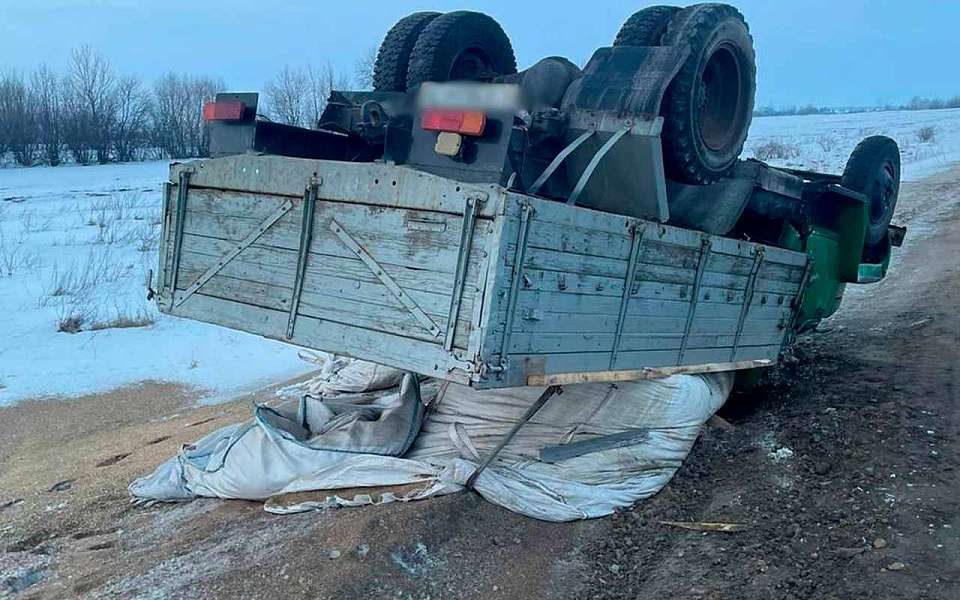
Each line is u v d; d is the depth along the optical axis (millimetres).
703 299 4895
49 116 46875
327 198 3971
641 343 4410
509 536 4312
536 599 3916
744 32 4762
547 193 4367
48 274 14328
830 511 4570
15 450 7656
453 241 3521
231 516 4742
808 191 6430
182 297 4598
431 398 5367
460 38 5402
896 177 7617
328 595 3684
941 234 14789
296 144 4926
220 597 3809
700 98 4488
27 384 9508
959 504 4516
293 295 4102
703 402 5246
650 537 4488
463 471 4480
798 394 6598
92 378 9805
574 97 4223
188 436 7090
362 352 3834
